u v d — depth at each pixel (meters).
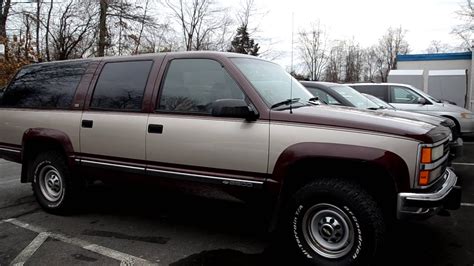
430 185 3.08
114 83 4.43
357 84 10.67
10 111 5.25
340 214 3.22
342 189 3.15
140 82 4.22
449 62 19.64
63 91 4.83
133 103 4.20
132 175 4.16
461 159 8.73
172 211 5.05
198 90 3.84
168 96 3.99
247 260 3.57
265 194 3.45
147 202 5.46
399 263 3.44
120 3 19.55
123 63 4.45
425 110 9.82
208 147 3.64
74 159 4.59
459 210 4.97
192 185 3.79
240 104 3.36
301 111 3.43
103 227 4.46
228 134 3.55
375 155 3.02
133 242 4.01
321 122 3.25
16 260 3.57
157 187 4.04
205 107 3.76
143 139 4.03
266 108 3.47
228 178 3.56
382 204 3.27
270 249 3.82
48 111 4.87
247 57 4.12
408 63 20.45
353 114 3.39
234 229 4.38
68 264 3.49
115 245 3.93
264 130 3.41
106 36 19.25
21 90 5.29
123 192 5.89
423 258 3.55
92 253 3.73
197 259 3.60
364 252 3.10
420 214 2.96
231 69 3.71
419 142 3.01
